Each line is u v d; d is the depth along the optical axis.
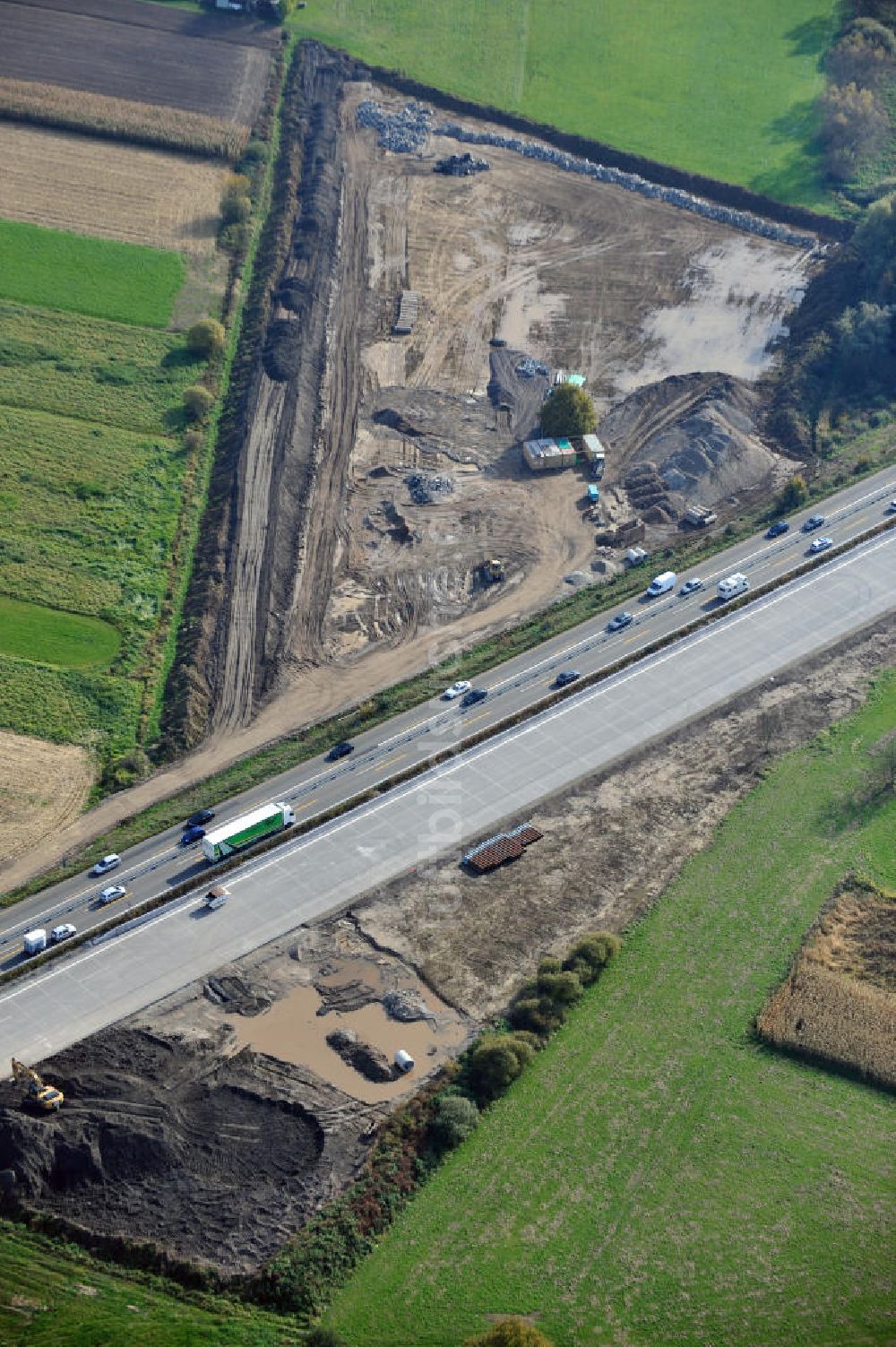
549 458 158.62
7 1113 92.56
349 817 118.88
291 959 106.94
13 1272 86.38
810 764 124.44
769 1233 89.19
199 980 105.06
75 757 126.31
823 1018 102.12
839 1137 95.00
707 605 140.75
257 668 135.25
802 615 140.00
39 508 151.25
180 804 121.38
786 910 111.31
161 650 137.75
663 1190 91.56
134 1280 86.38
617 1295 85.75
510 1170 92.62
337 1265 87.00
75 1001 103.38
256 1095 95.75
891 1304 85.50
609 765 123.81
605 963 106.06
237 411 165.25
